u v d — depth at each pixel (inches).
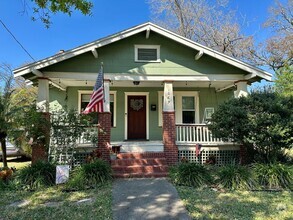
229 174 262.8
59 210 197.2
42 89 347.3
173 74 371.9
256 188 252.7
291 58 830.5
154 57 375.2
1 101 335.6
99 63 362.9
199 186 261.7
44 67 345.1
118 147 371.6
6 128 319.3
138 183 277.9
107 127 343.6
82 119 323.3
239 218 179.3
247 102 304.8
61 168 273.4
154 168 324.8
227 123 295.6
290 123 273.4
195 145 375.2
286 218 179.2
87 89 464.1
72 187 256.1
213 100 477.7
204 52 361.4
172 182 279.9
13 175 286.7
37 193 242.7
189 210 195.3
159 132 465.7
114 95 466.9
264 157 304.5
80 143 355.6
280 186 257.4
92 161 303.9
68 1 238.2
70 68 357.4
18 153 515.8
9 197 232.1
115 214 187.8
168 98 366.6
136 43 373.7
